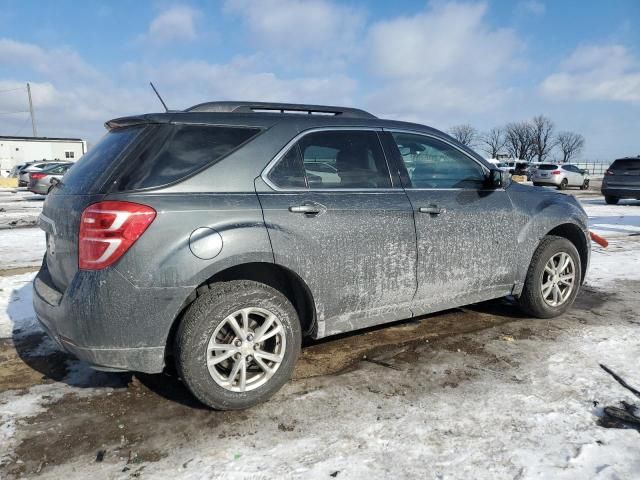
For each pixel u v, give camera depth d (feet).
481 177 13.16
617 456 7.93
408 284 11.43
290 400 9.85
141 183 8.71
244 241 9.09
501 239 12.99
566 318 14.73
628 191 52.39
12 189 97.30
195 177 9.13
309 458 7.98
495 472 7.58
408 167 11.90
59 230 9.27
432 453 8.07
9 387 10.55
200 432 8.79
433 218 11.71
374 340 12.98
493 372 11.04
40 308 9.53
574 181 95.40
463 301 12.64
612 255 24.56
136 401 9.91
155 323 8.59
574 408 9.45
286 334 9.72
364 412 9.38
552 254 14.08
